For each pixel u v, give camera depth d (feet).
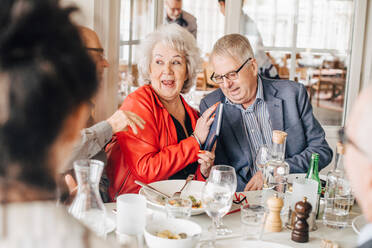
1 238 1.16
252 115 6.98
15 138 1.15
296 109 6.96
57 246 1.20
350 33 11.25
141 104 6.30
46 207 1.24
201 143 6.36
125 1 8.68
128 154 6.09
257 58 11.11
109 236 3.76
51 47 1.19
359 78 11.21
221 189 3.58
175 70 6.65
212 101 7.27
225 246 3.56
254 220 3.82
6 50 1.15
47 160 1.23
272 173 4.62
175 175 6.51
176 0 11.43
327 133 11.28
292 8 11.01
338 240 3.91
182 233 3.53
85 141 5.11
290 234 4.02
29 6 1.19
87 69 1.28
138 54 6.92
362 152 1.63
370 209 1.70
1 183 1.18
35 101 1.15
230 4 10.71
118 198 3.70
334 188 4.35
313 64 11.28
